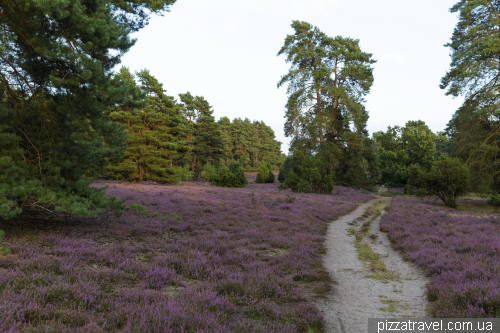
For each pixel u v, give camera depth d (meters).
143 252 8.29
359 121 42.53
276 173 115.19
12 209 7.45
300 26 45.25
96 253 7.21
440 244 10.51
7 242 7.33
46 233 8.93
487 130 29.17
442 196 26.62
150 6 12.27
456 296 5.43
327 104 46.94
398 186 49.09
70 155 9.58
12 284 4.45
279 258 8.56
